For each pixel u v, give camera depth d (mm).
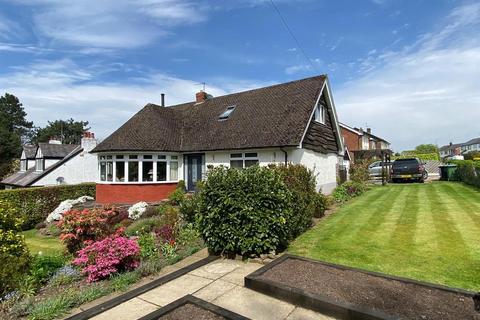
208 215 6324
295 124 13742
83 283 5352
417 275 4805
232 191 6137
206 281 5035
